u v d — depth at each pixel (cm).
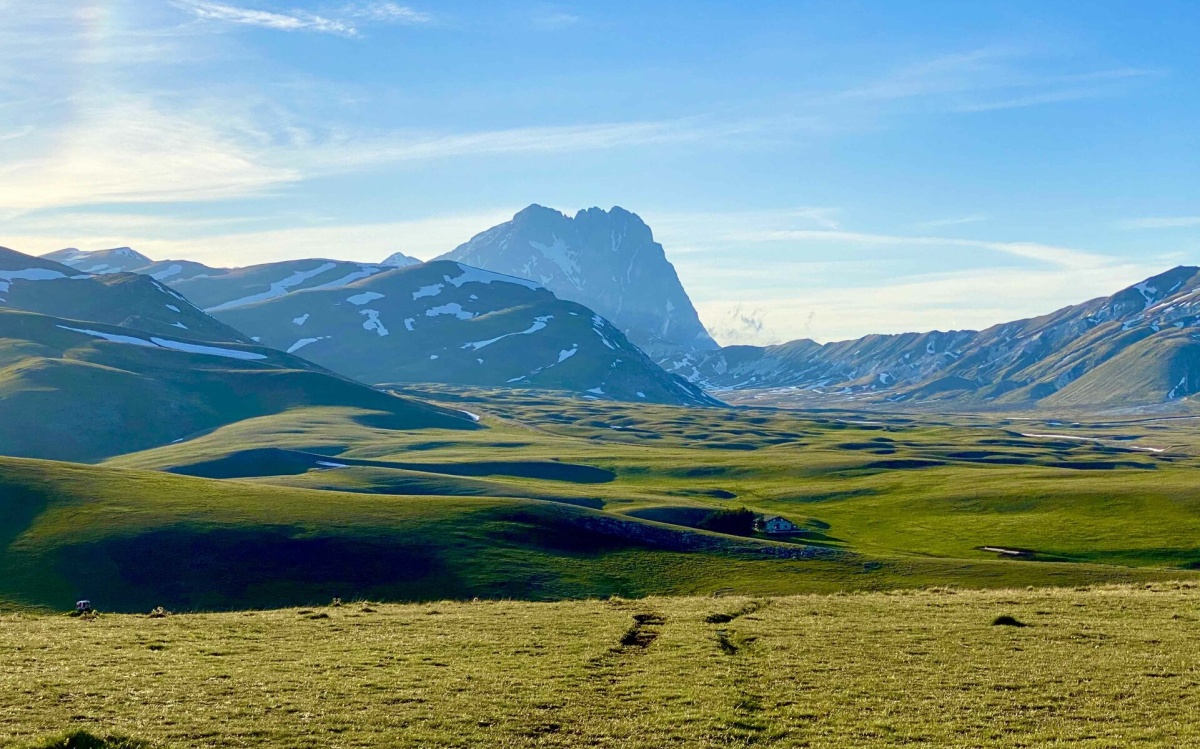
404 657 3791
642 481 19962
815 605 5412
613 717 2956
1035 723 2878
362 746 2666
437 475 16600
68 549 8819
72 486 10838
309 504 10775
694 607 5403
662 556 9994
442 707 3042
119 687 3225
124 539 9069
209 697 3125
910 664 3647
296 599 8231
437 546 9469
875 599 5712
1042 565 9512
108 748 2528
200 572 8619
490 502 11262
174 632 4375
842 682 3372
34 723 2766
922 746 2670
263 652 3888
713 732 2795
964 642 4044
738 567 9650
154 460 19775
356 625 4628
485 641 4144
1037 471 19925
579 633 4366
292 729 2794
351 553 9169
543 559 9494
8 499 10138
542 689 3272
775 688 3312
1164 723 2836
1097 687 3256
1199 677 3350
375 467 17200
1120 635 4103
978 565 9525
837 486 18262
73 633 4309
